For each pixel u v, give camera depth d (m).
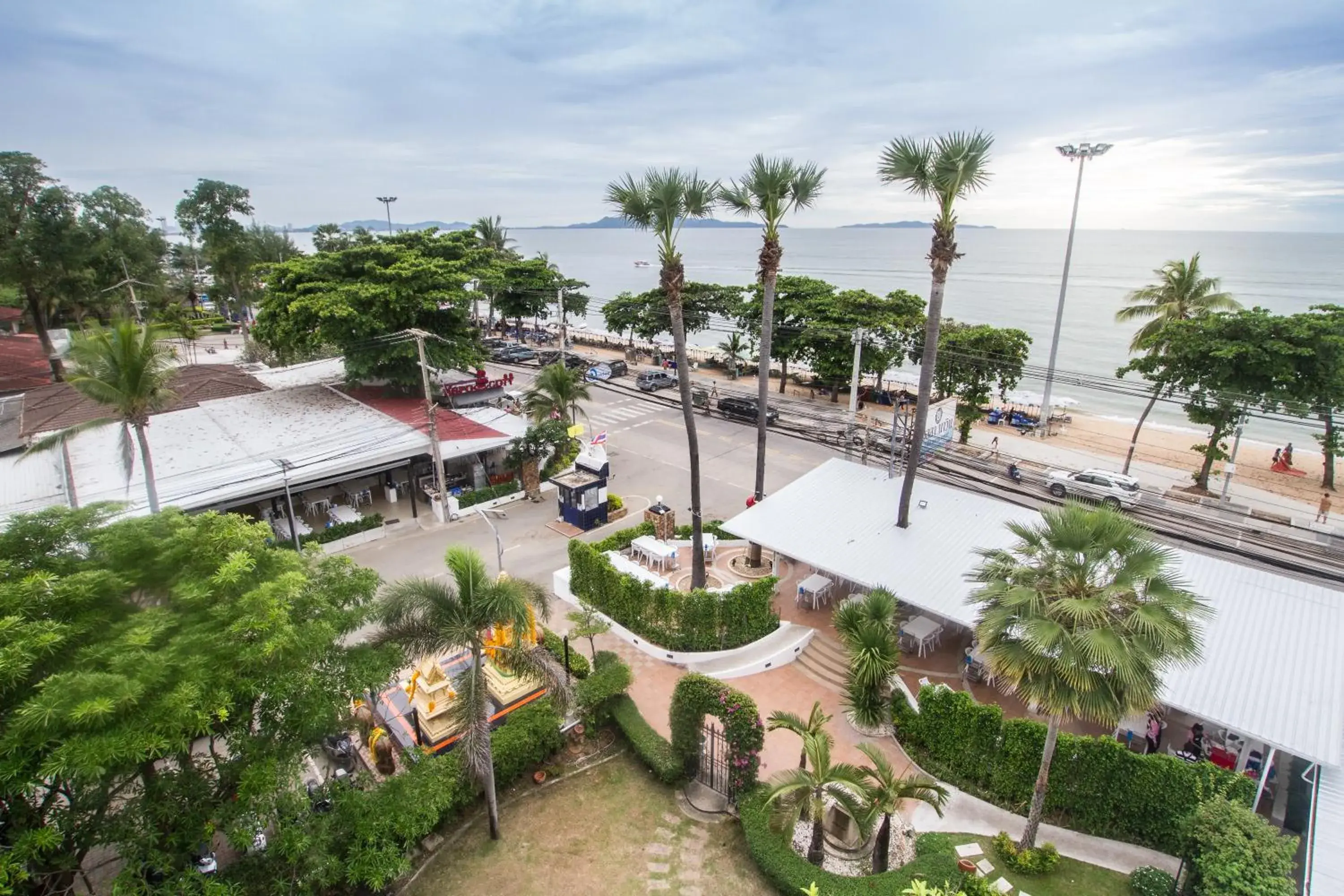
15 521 12.66
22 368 57.34
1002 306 129.50
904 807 17.38
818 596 25.94
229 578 11.82
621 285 184.25
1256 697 16.31
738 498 36.81
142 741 9.48
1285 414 33.31
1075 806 16.22
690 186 22.30
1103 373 74.06
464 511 35.16
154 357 23.84
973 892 13.77
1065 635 12.61
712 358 71.75
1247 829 13.20
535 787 18.30
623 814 17.38
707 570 28.55
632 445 45.31
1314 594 20.14
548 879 15.55
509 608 14.81
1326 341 32.44
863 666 18.72
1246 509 33.84
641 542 28.52
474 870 15.77
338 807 13.85
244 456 32.16
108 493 28.33
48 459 32.59
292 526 29.23
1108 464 42.94
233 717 11.77
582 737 19.80
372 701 18.95
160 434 35.16
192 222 75.25
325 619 13.18
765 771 18.66
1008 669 13.41
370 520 32.62
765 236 25.72
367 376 41.97
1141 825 15.72
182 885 10.95
